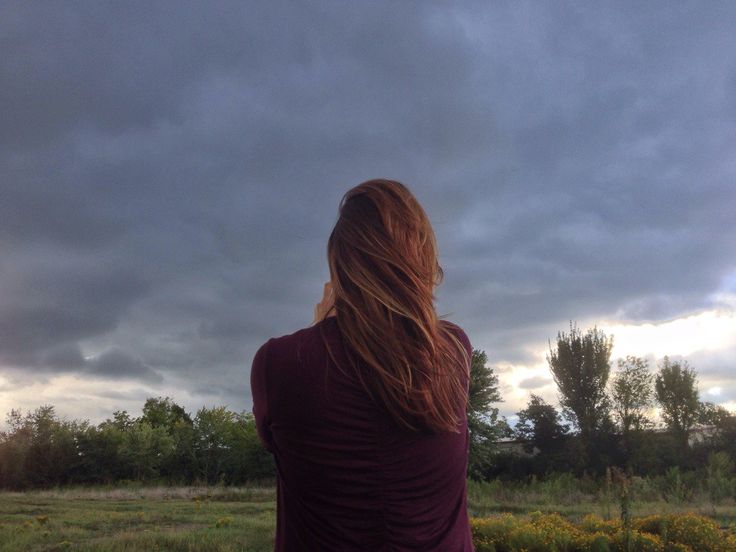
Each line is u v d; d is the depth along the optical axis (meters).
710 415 35.50
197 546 10.92
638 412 36.22
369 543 1.01
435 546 1.04
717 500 20.05
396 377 1.01
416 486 1.04
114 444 37.66
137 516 16.72
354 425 1.02
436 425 1.04
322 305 1.20
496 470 36.97
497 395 29.22
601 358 37.25
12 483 34.50
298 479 1.04
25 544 11.45
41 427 36.44
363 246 1.09
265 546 11.25
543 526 11.10
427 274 1.12
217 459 38.81
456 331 1.19
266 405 1.05
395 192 1.18
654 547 9.90
